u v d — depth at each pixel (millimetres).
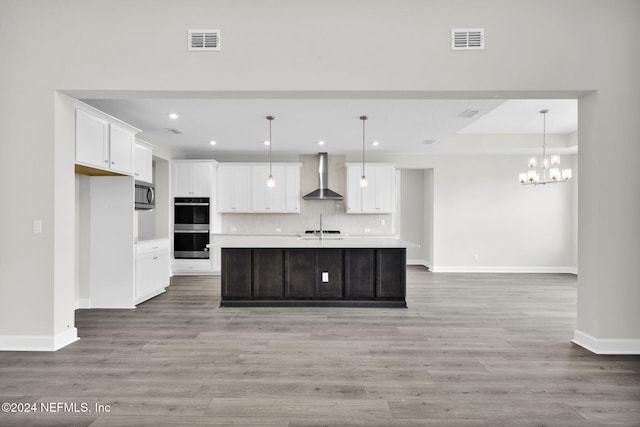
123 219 4875
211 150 7887
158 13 3334
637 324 3316
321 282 5082
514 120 6434
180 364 3006
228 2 3344
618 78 3320
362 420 2199
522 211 8234
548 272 8180
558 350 3363
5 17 3342
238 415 2246
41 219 3332
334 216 8375
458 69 3334
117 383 2662
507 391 2562
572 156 8148
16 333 3332
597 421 2199
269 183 5922
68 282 3516
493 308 4930
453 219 8266
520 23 3320
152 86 3328
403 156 8289
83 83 3326
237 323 4207
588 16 3314
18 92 3326
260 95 3463
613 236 3320
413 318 4430
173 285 6543
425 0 3338
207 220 7582
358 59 3346
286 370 2896
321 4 3346
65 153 3473
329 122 5539
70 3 3328
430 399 2445
